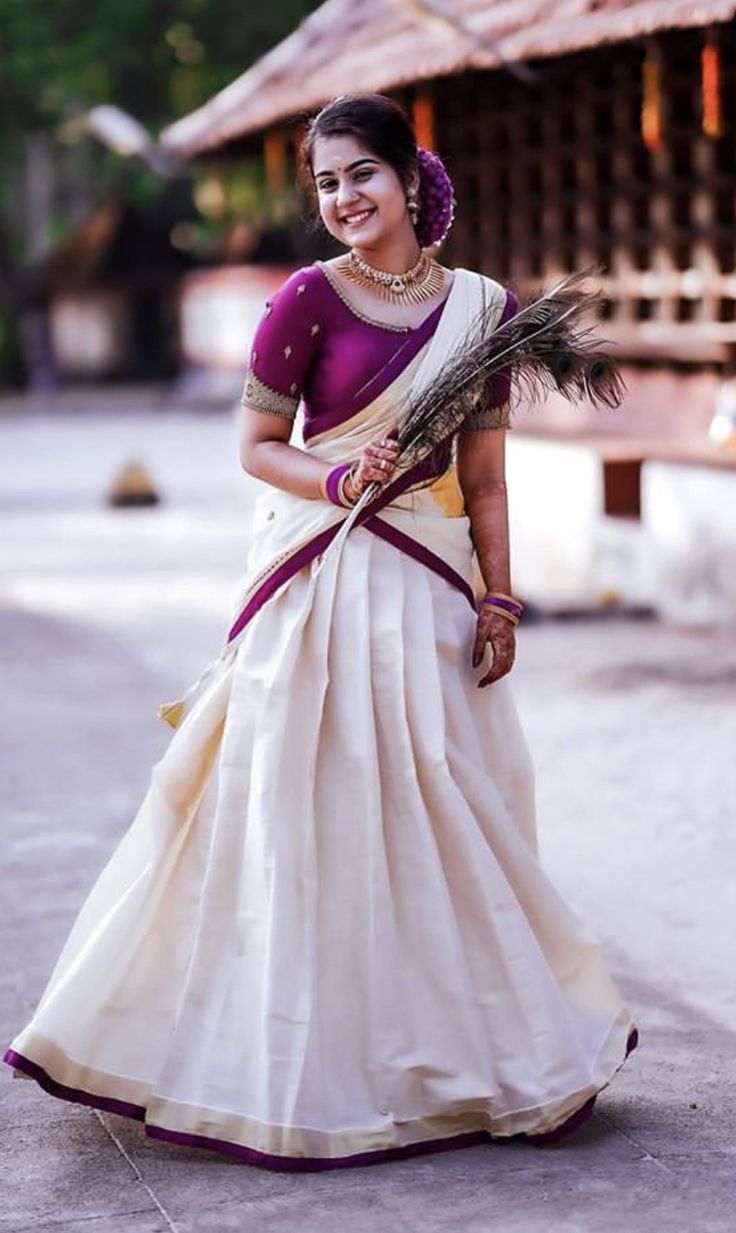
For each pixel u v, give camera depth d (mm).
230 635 3645
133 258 40250
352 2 13680
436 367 3539
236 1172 3453
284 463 3578
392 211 3520
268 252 37344
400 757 3480
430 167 3607
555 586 11422
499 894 3518
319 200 3576
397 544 3578
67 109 36531
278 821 3438
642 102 11016
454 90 12250
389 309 3566
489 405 3654
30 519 17688
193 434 29625
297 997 3410
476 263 13383
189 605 11672
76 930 3760
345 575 3525
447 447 3578
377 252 3561
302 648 3504
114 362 41094
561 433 11820
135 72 36125
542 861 5793
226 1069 3463
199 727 3580
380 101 3535
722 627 9859
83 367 40906
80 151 43031
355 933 3463
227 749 3516
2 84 35750
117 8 34000
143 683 9047
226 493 20188
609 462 10758
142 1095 3561
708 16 8195
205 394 38219
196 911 3572
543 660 9258
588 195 11586
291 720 3467
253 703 3508
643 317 11531
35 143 43375
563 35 9516
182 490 20609
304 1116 3391
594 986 3703
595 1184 3396
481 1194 3348
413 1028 3479
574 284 3734
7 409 35812
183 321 39375
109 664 9586
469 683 3672
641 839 6027
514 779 3723
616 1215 3266
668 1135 3643
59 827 6266
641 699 8266
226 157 15586
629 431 11547
